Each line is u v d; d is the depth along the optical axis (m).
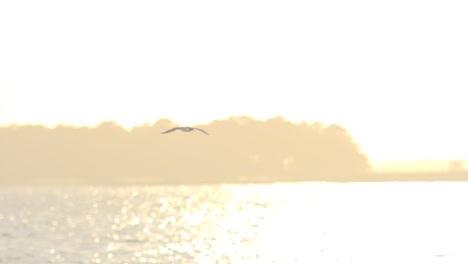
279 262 117.19
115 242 145.12
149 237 155.75
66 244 140.50
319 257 122.44
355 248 132.75
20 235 158.50
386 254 125.25
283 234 160.75
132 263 116.62
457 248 131.50
